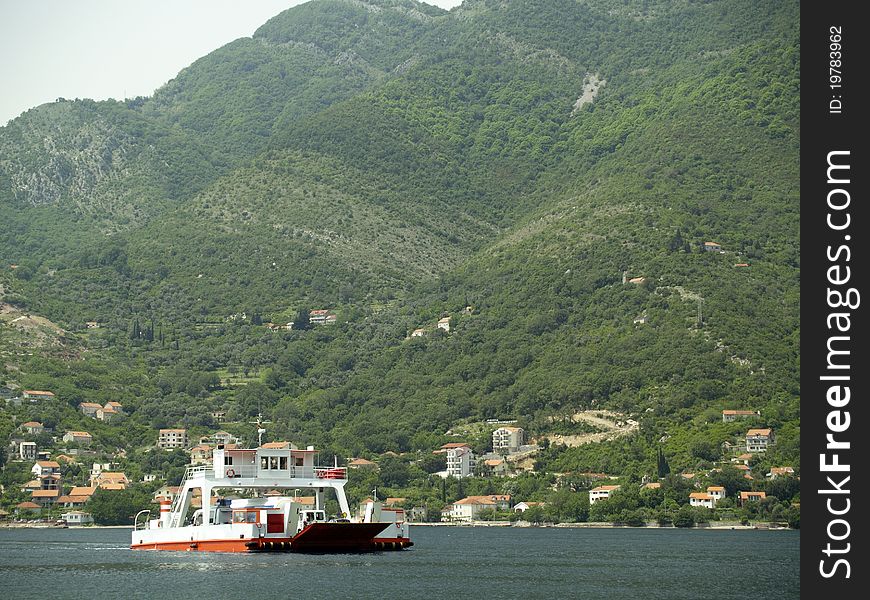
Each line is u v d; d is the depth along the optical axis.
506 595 162.62
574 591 169.25
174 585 164.12
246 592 157.38
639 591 170.50
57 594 158.38
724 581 184.75
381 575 177.00
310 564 187.00
